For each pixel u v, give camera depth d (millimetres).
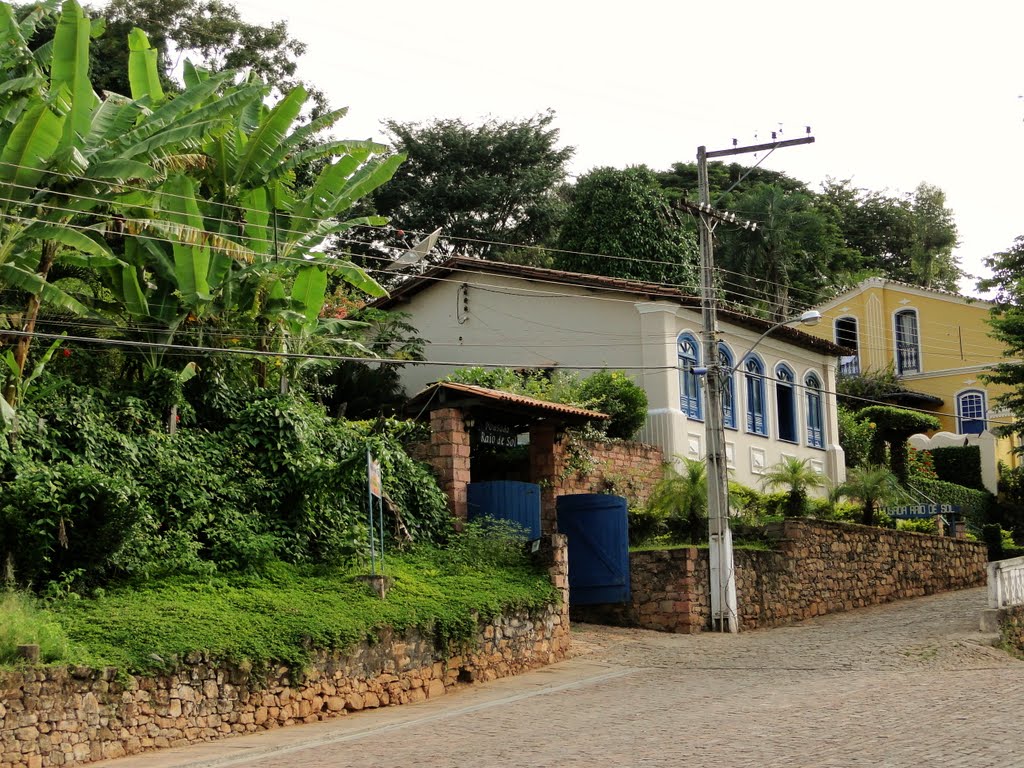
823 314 56625
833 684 18750
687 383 35125
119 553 18562
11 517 17281
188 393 22703
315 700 17641
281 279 24938
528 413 26703
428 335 37531
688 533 28891
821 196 70750
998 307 37625
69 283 26219
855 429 43812
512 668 21469
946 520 37531
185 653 16141
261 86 21719
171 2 41719
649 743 14438
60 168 19812
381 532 21984
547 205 53719
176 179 21984
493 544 23750
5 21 20781
